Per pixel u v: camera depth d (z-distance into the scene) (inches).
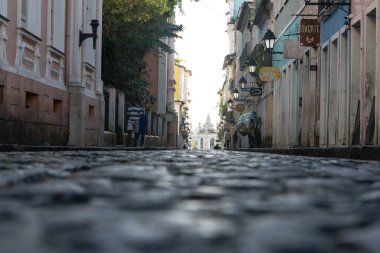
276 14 1307.8
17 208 61.3
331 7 744.3
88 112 837.2
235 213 58.9
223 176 128.6
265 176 130.0
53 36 716.7
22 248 37.1
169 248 38.2
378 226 50.4
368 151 435.5
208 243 40.2
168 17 1358.3
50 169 136.6
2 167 146.1
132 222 49.2
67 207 63.0
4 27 530.0
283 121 1190.9
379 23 569.0
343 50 709.3
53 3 715.4
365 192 93.0
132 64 1157.7
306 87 944.3
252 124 1621.6
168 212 58.7
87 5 862.5
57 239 40.1
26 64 601.6
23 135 577.6
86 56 827.4
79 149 583.2
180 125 4079.7
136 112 1044.5
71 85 764.6
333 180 119.0
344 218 56.5
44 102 652.1
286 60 1149.1
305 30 823.7
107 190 87.9
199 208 63.2
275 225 49.3
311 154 656.4
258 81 1572.3
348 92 676.1
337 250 39.3
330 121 761.0
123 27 1124.5
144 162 207.2
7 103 531.5
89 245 38.1
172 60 2940.5
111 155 307.0
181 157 294.8
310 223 51.4
